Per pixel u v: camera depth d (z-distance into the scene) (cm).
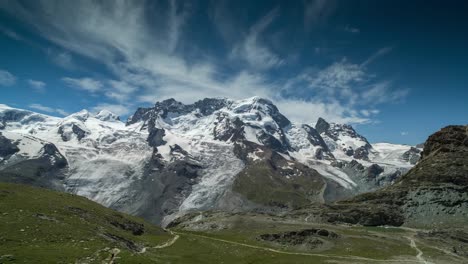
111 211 15788
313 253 14825
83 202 15325
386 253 14925
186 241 15200
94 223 12362
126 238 12069
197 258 12025
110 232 11706
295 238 16788
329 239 16950
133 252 9900
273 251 14788
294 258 13612
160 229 17750
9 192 12656
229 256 13150
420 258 14200
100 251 8925
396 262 13538
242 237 17612
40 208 11694
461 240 17512
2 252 7656
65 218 11456
